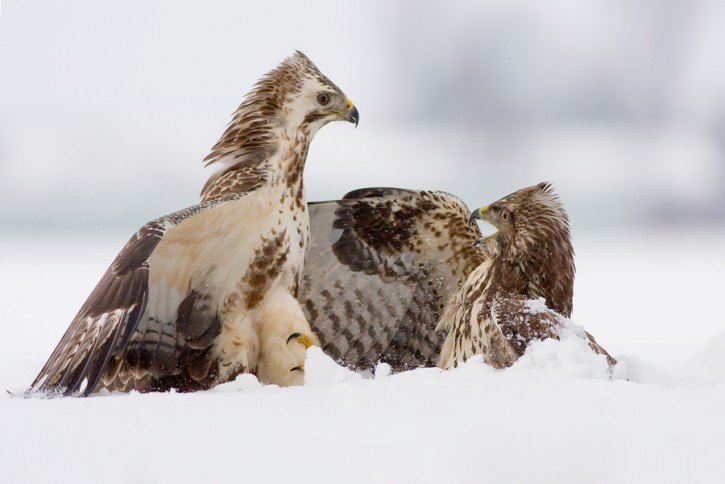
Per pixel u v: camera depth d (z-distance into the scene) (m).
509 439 7.69
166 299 11.55
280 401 9.32
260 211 11.87
